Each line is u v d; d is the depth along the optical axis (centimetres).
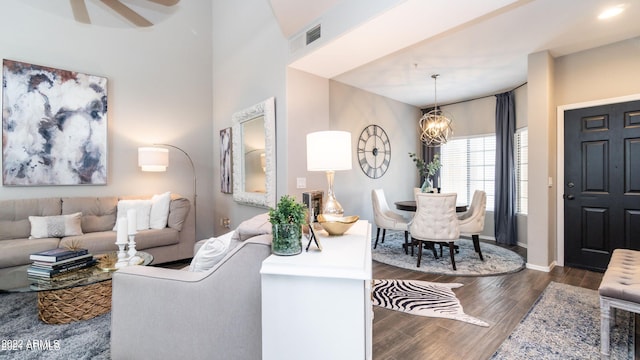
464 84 470
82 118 376
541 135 346
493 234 525
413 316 233
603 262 332
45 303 220
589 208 341
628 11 261
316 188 352
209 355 145
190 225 392
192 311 146
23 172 339
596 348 188
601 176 333
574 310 241
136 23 341
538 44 327
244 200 404
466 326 217
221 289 142
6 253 272
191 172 480
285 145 325
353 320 107
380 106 532
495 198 506
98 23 393
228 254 142
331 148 163
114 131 405
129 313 159
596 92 334
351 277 105
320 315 110
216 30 488
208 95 497
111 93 403
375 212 452
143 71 430
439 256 406
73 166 370
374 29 236
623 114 318
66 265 215
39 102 348
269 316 116
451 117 587
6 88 331
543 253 343
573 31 298
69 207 347
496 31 297
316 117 349
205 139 495
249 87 398
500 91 507
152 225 369
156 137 443
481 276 326
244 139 412
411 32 242
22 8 343
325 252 126
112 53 404
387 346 192
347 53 286
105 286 239
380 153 531
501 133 500
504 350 187
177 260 378
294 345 113
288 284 113
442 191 597
